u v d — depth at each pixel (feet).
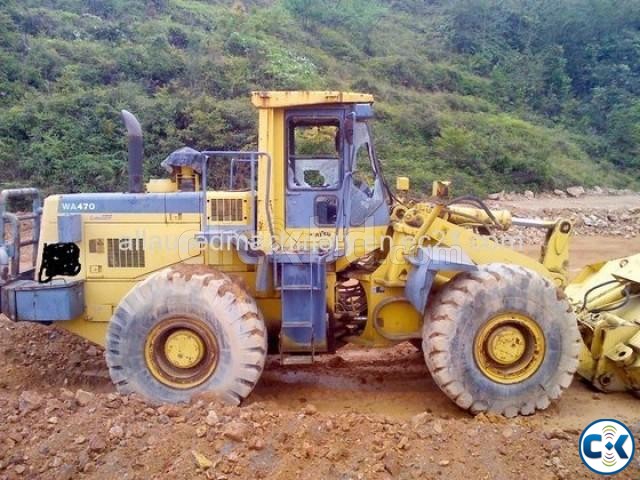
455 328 18.26
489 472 14.79
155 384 18.42
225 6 128.88
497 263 19.22
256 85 86.63
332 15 135.85
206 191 20.11
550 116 132.57
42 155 64.13
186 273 18.56
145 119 71.26
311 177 19.98
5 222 20.63
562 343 18.67
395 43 139.23
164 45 87.40
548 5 163.73
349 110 19.66
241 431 15.49
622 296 22.11
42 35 85.15
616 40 154.20
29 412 16.56
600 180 106.42
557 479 14.67
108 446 15.17
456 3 162.40
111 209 20.17
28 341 24.76
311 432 15.90
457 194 84.38
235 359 18.21
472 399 18.38
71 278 20.21
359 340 20.63
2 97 71.51
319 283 19.04
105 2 103.35
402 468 14.75
